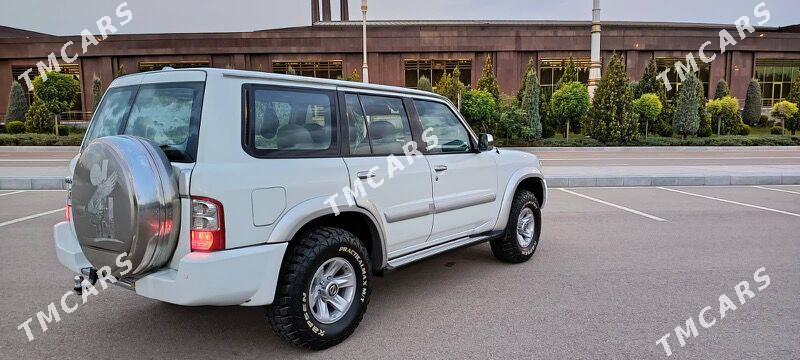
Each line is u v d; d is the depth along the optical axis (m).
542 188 5.82
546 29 38.78
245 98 3.16
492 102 25.16
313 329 3.30
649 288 4.68
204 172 2.86
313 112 3.53
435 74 36.03
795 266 5.38
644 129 27.12
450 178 4.49
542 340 3.59
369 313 4.09
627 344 3.53
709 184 12.29
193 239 2.87
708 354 3.38
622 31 35.78
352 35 35.19
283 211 3.16
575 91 25.39
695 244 6.32
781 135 28.03
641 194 10.66
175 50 34.97
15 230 6.93
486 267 5.35
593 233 6.93
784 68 38.31
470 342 3.56
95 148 3.00
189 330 3.76
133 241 2.82
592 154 21.69
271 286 3.07
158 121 3.19
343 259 3.51
